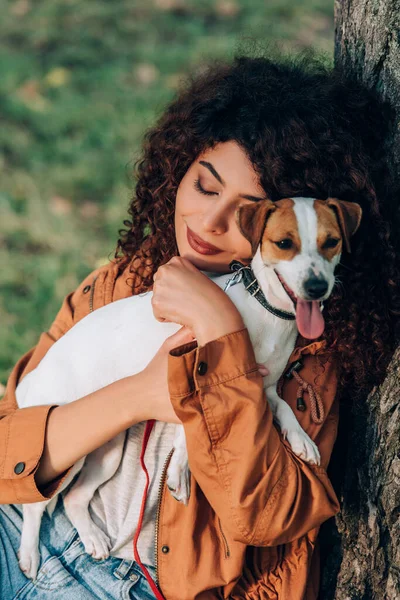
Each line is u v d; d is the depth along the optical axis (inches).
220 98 106.5
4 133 259.1
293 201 99.6
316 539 103.9
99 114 268.7
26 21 321.4
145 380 100.6
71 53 301.7
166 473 103.9
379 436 102.9
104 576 103.3
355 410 107.7
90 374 113.0
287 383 105.0
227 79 109.4
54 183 239.3
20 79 285.4
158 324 112.4
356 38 109.7
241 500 91.8
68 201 233.6
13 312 193.0
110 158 249.4
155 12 330.3
